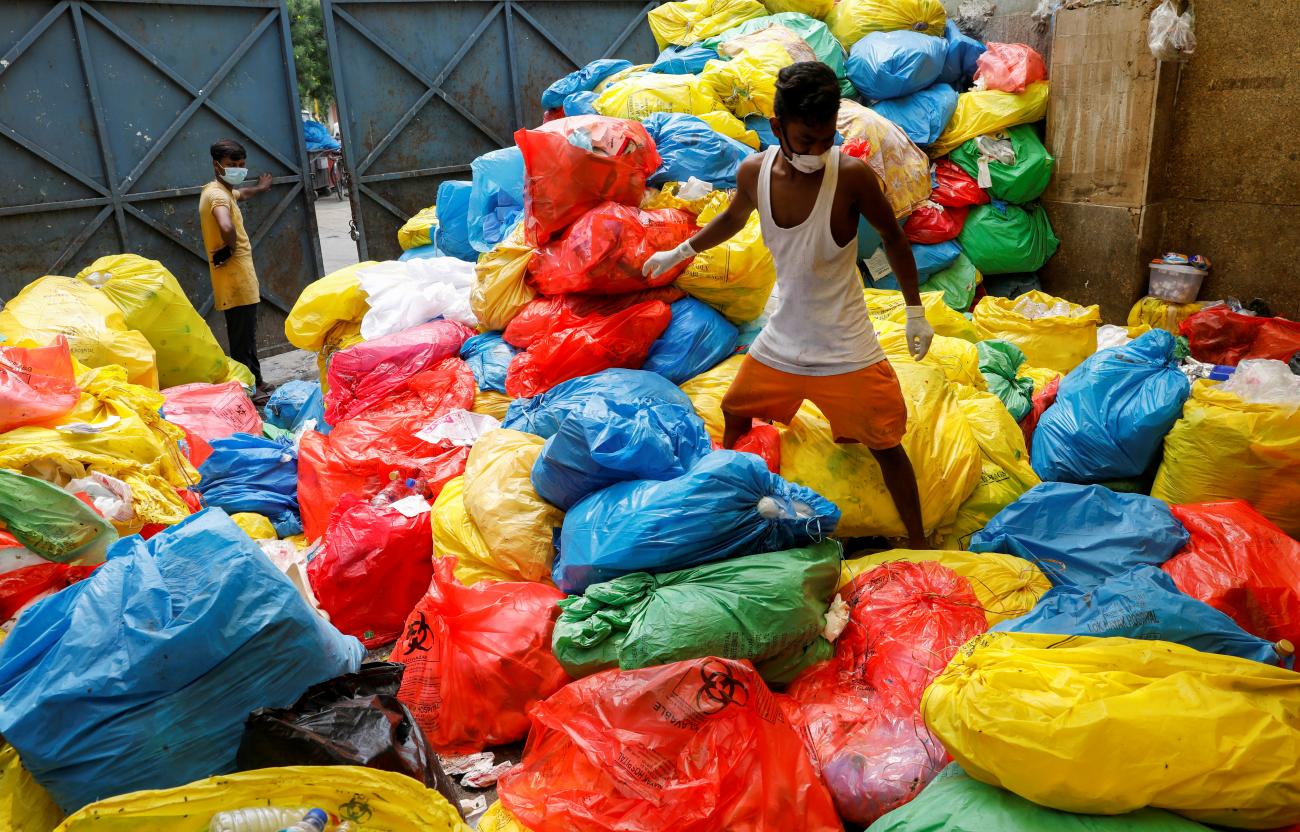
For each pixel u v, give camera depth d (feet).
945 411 10.54
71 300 14.32
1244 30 13.96
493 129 25.45
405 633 8.83
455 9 23.89
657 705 6.54
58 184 18.71
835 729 7.27
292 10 63.16
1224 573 8.45
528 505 9.47
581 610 8.00
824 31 16.94
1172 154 15.33
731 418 9.96
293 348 23.06
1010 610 8.10
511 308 12.43
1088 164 16.07
